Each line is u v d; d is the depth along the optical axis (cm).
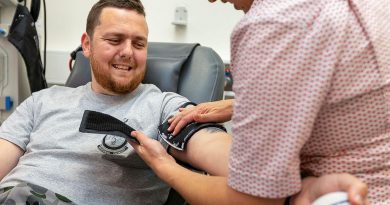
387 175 63
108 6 130
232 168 64
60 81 213
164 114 122
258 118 59
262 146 60
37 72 181
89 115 103
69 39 216
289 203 65
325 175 60
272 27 59
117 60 128
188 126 103
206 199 71
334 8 59
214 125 103
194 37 219
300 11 59
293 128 58
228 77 190
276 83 58
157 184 121
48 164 115
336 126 62
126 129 100
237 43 67
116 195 111
